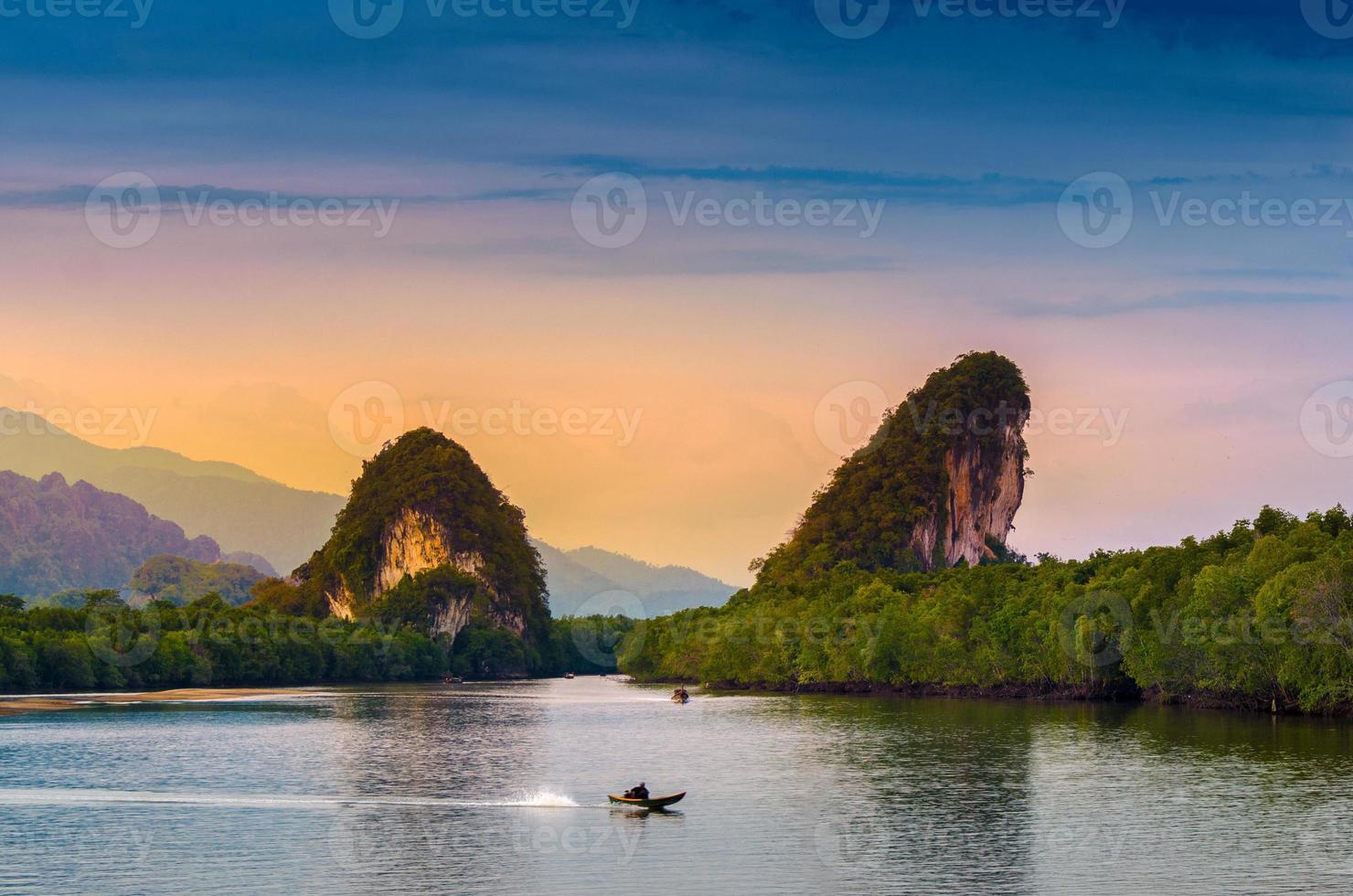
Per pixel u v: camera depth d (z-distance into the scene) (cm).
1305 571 12238
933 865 6141
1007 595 18262
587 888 5747
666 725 13438
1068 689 16662
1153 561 15925
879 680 18800
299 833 6900
